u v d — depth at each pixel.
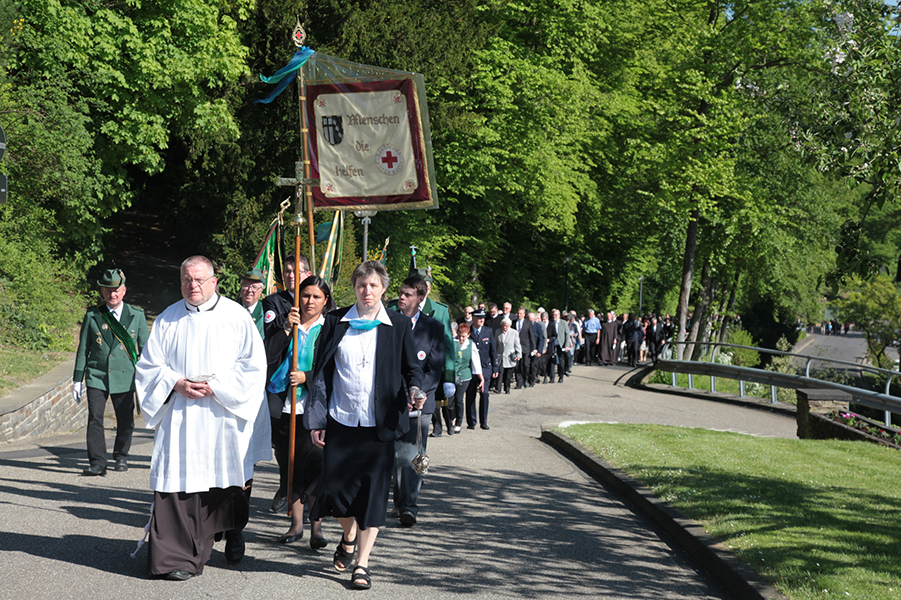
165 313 5.18
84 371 8.05
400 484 6.68
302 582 5.05
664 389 23.11
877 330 56.94
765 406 20.22
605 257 44.94
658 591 5.28
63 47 15.98
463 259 31.81
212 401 5.07
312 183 6.91
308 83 7.57
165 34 17.45
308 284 6.17
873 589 4.95
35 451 9.23
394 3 21.75
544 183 27.98
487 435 12.84
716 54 28.19
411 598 4.89
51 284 15.73
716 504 7.12
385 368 5.12
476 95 26.97
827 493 7.80
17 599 4.46
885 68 7.57
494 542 6.27
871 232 65.06
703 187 27.27
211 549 5.23
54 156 15.48
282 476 6.55
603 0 31.17
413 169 7.62
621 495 8.29
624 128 33.06
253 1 19.23
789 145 8.46
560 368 23.08
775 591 4.93
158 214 28.09
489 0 27.75
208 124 18.59
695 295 39.53
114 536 5.77
